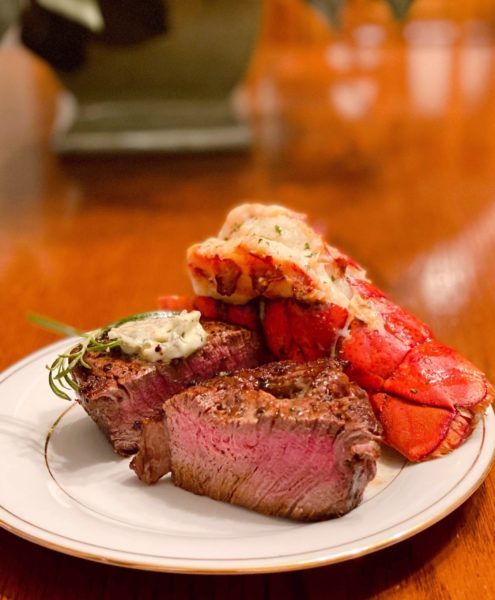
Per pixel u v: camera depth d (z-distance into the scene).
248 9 1.07
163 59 1.10
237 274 0.55
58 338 0.68
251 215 0.56
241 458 0.48
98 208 0.97
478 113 1.35
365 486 0.47
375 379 0.52
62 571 0.46
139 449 0.50
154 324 0.54
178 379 0.53
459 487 0.47
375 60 1.82
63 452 0.52
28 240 0.87
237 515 0.48
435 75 1.64
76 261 0.81
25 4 0.96
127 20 0.95
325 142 1.23
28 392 0.56
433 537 0.47
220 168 1.12
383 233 0.86
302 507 0.47
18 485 0.49
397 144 1.20
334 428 0.46
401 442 0.50
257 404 0.48
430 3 2.06
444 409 0.50
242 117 1.26
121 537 0.45
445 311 0.70
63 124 1.29
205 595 0.45
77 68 1.08
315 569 0.46
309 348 0.54
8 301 0.74
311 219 0.91
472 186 1.01
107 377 0.52
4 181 1.09
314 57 1.87
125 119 1.18
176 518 0.48
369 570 0.46
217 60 1.12
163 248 0.83
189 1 1.04
